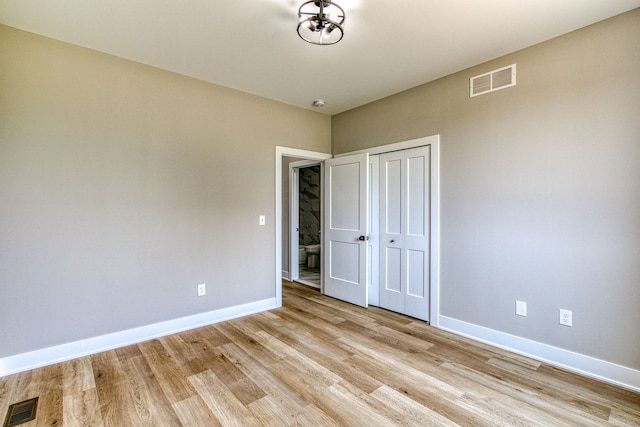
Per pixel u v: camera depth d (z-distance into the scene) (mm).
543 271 2443
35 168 2338
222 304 3320
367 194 3691
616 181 2123
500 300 2686
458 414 1817
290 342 2779
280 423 1744
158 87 2889
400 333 2979
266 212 3660
